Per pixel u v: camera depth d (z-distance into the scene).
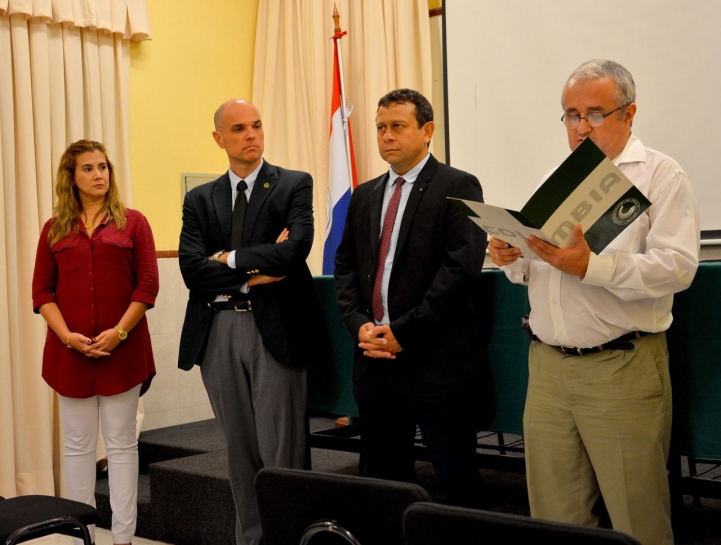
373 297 2.54
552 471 1.99
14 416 4.00
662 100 3.62
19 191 4.09
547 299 1.96
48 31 4.19
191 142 4.99
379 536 1.33
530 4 4.06
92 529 3.20
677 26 3.56
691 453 2.20
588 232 1.74
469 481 2.44
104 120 4.42
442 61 4.47
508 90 4.17
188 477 3.34
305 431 2.88
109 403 3.03
